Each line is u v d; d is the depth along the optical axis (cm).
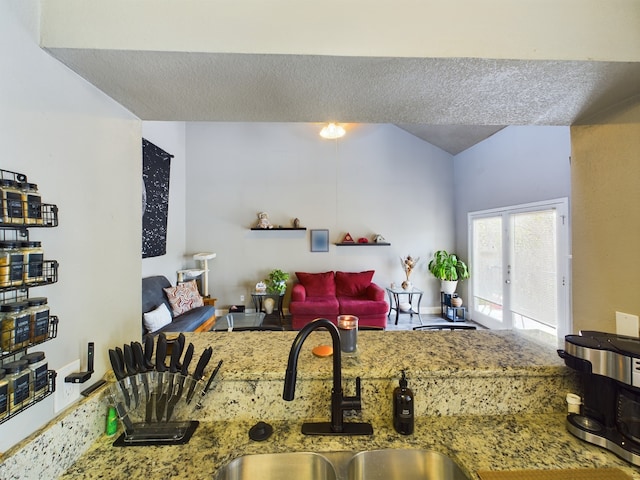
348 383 90
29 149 65
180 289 369
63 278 75
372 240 502
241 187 487
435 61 76
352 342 97
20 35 63
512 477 67
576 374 93
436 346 111
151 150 354
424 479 77
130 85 85
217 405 88
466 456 74
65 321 75
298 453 76
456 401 91
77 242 79
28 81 65
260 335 125
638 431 73
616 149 101
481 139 432
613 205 102
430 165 511
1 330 57
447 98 96
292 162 494
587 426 80
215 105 99
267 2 73
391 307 501
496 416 91
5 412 55
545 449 76
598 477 68
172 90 89
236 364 94
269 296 479
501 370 92
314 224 496
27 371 60
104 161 90
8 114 61
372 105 101
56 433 67
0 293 60
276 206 491
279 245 491
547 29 77
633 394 74
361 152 502
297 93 92
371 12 75
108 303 91
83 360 80
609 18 78
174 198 434
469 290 468
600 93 93
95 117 86
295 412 89
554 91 92
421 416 90
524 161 349
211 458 73
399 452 77
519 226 360
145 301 307
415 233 509
